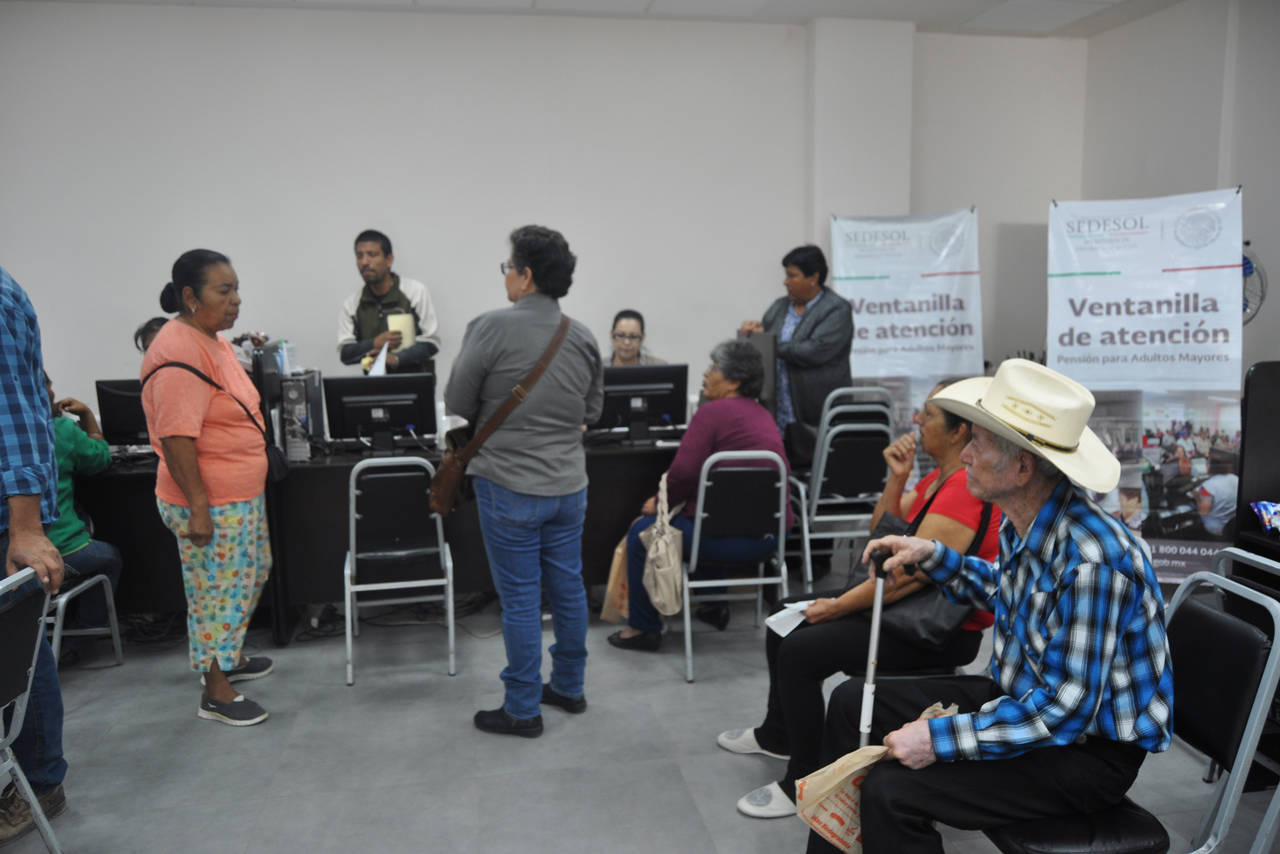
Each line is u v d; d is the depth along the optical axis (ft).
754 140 17.63
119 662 10.71
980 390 5.76
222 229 15.98
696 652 11.02
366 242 14.70
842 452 11.93
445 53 16.26
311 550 11.27
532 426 8.29
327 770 8.31
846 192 17.53
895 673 7.25
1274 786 7.63
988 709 4.98
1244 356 15.93
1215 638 5.50
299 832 7.36
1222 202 13.20
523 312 8.27
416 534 10.19
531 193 16.92
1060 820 5.10
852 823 5.30
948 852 7.04
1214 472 13.50
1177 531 13.70
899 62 17.35
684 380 12.61
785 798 7.55
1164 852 4.94
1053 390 4.97
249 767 8.38
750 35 17.30
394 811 7.65
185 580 9.06
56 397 15.83
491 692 9.93
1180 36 16.42
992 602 6.10
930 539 6.35
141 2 15.06
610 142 17.08
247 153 15.88
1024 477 4.99
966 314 16.30
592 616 12.30
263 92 15.79
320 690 10.00
